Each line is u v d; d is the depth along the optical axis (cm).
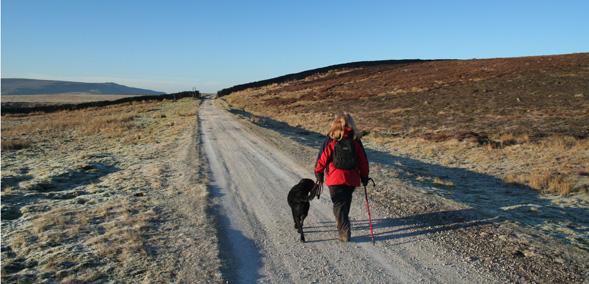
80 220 499
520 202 664
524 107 2514
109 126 2545
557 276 329
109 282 320
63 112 5150
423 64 7381
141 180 773
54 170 858
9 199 605
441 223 492
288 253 404
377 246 421
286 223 511
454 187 809
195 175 830
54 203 590
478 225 477
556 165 1082
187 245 414
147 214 529
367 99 4025
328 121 2825
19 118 4281
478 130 1933
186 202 606
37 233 443
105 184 743
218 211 568
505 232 447
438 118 2525
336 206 431
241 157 1118
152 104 6241
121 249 392
